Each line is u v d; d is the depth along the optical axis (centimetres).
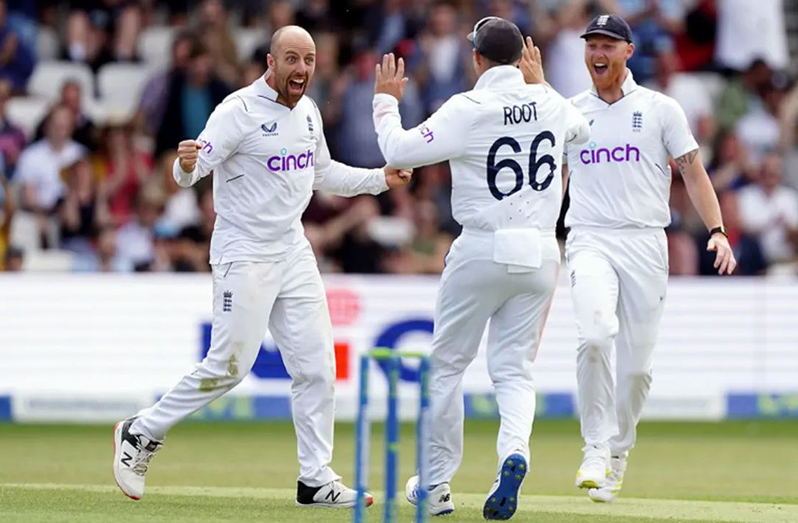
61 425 4572
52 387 4559
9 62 5522
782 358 4897
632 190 2700
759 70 5897
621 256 2705
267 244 2455
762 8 5916
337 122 5328
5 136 5234
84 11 5625
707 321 4853
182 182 2380
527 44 2303
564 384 4794
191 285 4638
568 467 3559
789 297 4906
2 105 5284
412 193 5219
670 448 4131
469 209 2227
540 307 2269
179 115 5300
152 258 5103
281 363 4659
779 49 5959
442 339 2295
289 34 2406
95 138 5253
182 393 2464
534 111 2220
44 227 5131
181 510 2317
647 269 2708
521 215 2219
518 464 2141
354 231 5134
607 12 5731
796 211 5575
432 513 2319
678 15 5956
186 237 5125
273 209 2445
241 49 5666
